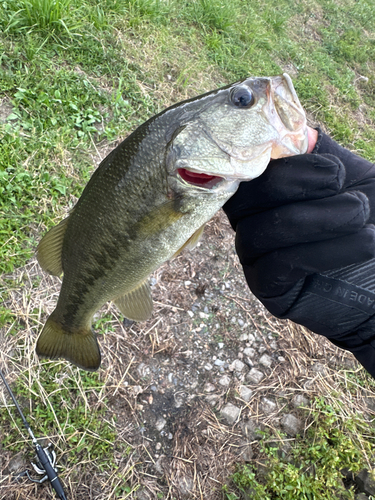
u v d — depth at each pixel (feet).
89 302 1.08
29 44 1.88
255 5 3.43
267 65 2.96
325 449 1.57
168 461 1.45
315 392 1.74
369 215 0.81
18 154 1.64
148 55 2.33
